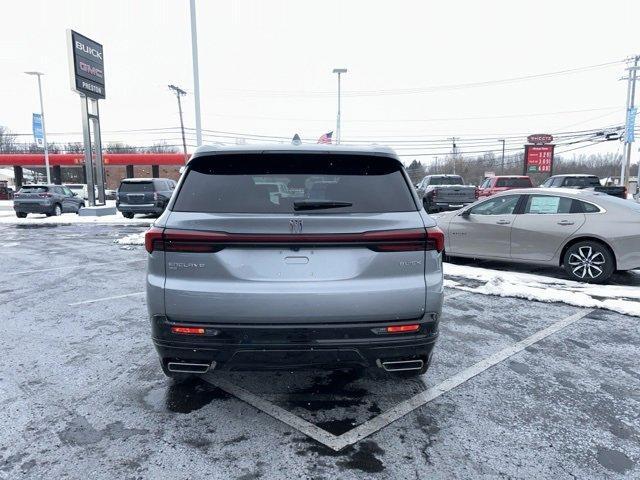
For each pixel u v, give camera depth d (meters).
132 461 2.54
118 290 6.64
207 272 2.64
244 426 2.90
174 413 3.06
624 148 34.19
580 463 2.54
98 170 23.09
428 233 2.75
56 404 3.19
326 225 2.62
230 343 2.64
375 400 3.25
